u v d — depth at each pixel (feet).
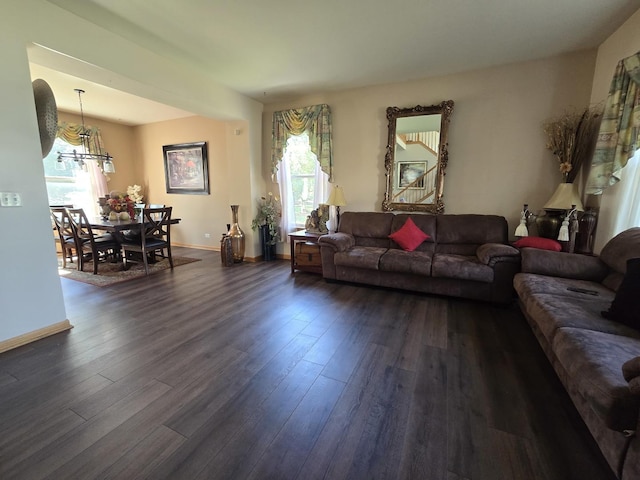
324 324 8.70
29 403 5.41
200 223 19.75
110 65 8.63
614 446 3.79
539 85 10.72
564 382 5.46
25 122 7.14
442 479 4.01
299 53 10.05
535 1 7.27
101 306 9.91
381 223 12.99
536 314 6.49
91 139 18.33
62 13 7.48
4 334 7.12
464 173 12.21
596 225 9.45
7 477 4.00
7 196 6.95
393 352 7.20
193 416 5.12
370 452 4.43
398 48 9.71
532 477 4.04
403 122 12.75
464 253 11.50
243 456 4.34
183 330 8.28
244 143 15.44
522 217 10.85
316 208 15.21
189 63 10.91
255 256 16.47
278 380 6.13
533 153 11.10
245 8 7.51
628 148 7.79
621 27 8.40
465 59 10.58
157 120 19.58
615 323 5.54
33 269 7.53
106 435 4.70
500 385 5.99
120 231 14.38
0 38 6.59
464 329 8.41
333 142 14.48
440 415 5.18
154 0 7.18
